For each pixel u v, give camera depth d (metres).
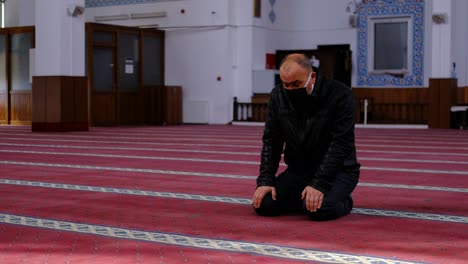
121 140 10.27
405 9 15.65
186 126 15.25
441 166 6.51
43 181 5.34
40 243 3.03
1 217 3.71
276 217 3.70
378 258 2.73
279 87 3.71
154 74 16.31
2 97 15.55
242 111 15.85
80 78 12.59
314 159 3.70
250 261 2.68
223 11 15.81
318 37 16.53
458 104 14.30
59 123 12.34
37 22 12.44
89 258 2.74
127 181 5.32
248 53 15.80
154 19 16.59
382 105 15.75
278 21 16.56
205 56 16.08
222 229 3.36
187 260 2.69
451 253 2.82
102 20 17.22
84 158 7.31
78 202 4.26
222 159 7.20
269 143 3.74
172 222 3.56
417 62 15.62
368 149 8.62
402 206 4.09
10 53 15.41
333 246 2.96
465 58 15.30
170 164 6.66
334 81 3.63
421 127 14.27
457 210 3.95
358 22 16.09
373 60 16.00
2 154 7.79
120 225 3.48
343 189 3.61
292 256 2.77
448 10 13.80
